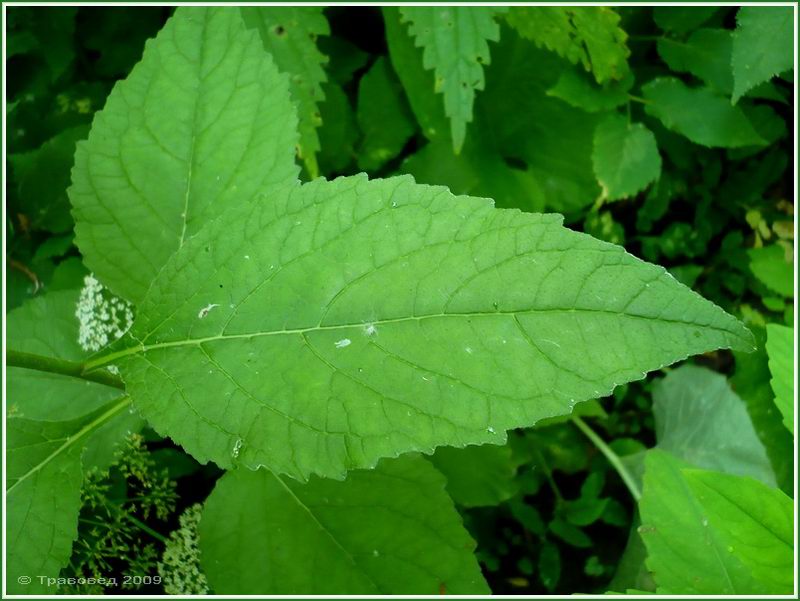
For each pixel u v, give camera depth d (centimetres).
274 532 32
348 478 33
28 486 28
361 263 25
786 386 29
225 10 33
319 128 46
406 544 32
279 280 26
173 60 32
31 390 34
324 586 32
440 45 39
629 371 23
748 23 39
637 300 23
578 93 45
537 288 24
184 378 26
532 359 24
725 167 51
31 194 42
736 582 28
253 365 26
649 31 47
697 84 46
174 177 32
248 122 32
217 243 27
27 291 42
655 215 50
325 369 25
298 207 26
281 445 25
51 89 45
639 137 45
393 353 25
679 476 30
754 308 50
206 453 25
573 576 46
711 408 44
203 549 32
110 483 36
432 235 25
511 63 46
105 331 34
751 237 52
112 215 32
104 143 32
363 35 50
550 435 47
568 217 49
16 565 28
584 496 46
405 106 47
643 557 41
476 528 46
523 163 50
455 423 24
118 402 30
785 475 43
